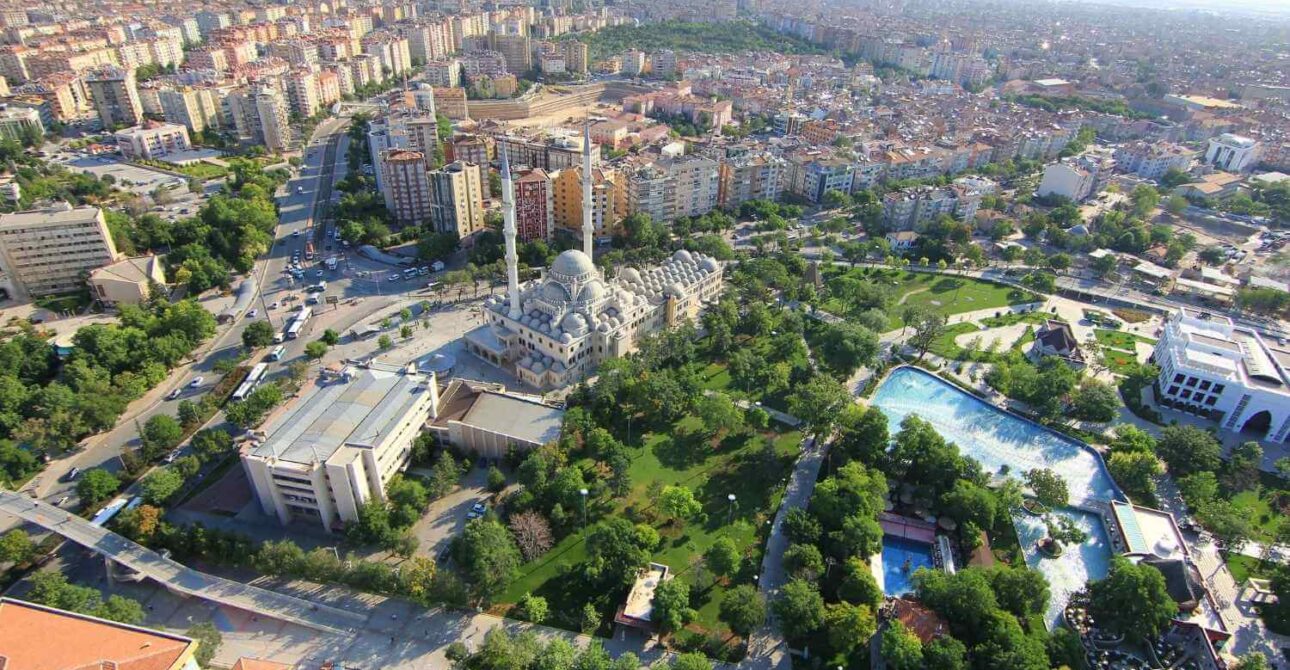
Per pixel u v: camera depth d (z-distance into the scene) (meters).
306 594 180.88
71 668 132.12
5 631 138.25
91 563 188.75
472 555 177.88
